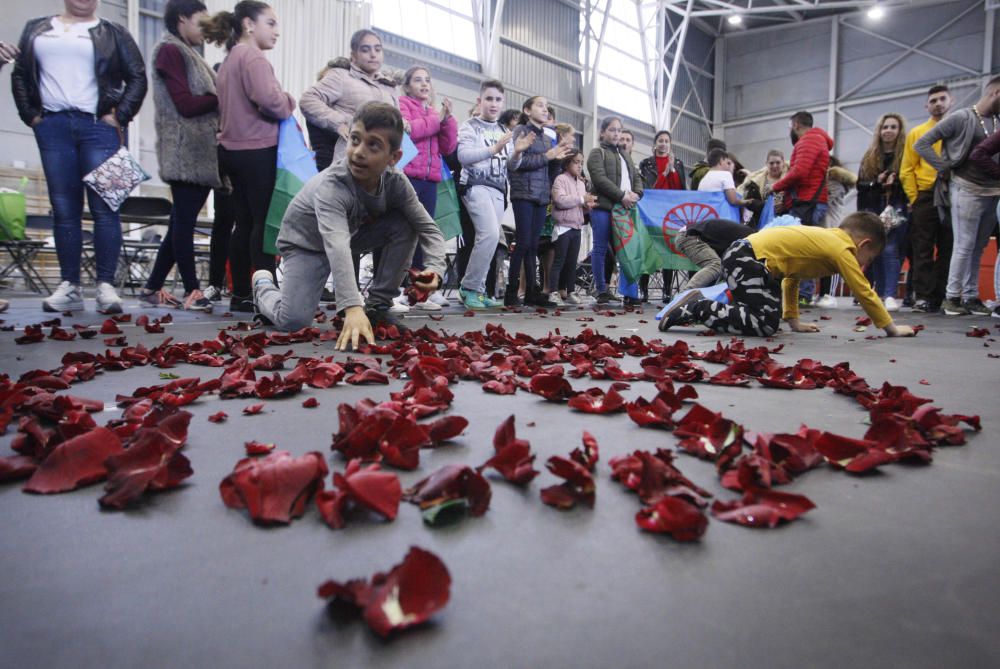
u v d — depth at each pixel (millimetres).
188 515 834
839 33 18781
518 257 5527
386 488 805
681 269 6746
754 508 827
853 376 1851
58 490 903
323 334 2859
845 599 647
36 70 3355
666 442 1197
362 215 2719
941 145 5340
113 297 3568
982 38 16656
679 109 19828
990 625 605
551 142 6121
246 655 540
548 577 676
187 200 3973
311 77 10945
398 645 552
